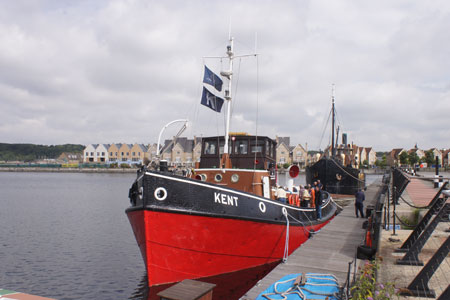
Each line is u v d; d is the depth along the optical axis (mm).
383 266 9031
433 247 10570
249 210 11180
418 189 29438
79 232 22938
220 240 10648
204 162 15609
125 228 24453
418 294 7035
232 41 13305
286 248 12320
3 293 5207
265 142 14750
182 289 5738
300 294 7879
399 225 14539
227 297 10492
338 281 8836
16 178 97375
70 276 14055
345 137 43344
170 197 9742
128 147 142375
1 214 30844
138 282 13414
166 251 9992
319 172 34188
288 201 15664
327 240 13812
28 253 17516
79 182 80438
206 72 13039
